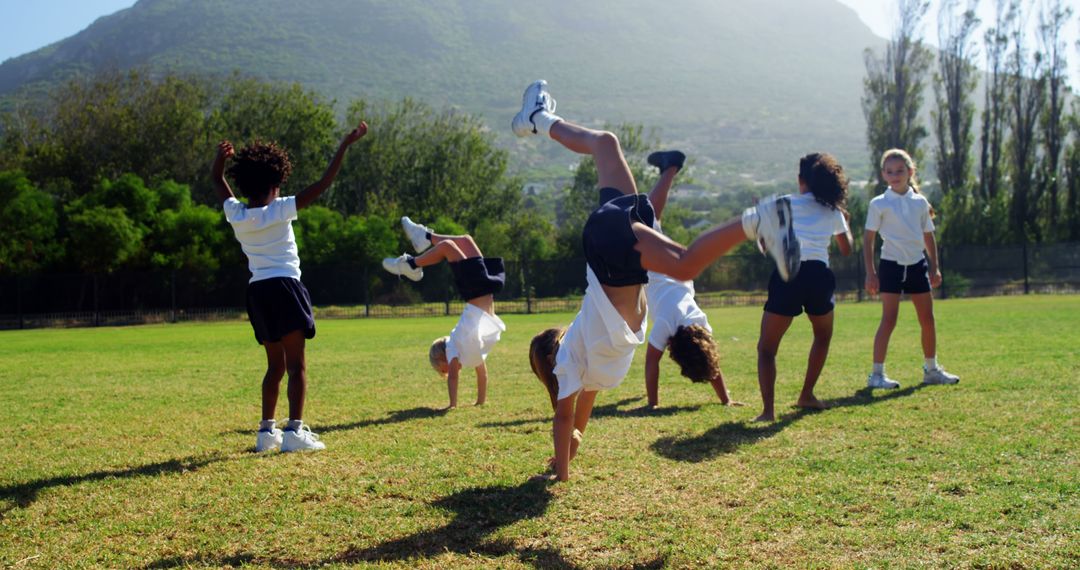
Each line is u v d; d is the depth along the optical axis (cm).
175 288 3412
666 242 373
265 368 1173
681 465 479
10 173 3391
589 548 345
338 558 339
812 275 632
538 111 500
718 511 388
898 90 4622
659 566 323
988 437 524
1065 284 3375
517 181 5597
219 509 409
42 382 1019
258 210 561
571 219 5119
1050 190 4375
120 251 3341
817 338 670
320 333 2064
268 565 334
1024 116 4412
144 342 1888
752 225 332
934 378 787
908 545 338
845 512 383
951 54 4622
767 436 557
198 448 569
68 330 2659
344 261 3806
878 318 2005
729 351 1202
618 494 421
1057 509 377
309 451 540
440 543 354
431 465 491
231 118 4972
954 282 3266
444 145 5381
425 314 3266
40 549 359
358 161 5188
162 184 3834
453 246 748
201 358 1384
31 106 5144
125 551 355
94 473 493
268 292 559
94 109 4638
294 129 4962
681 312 717
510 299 3516
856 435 550
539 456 512
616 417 655
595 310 421
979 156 4853
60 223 3450
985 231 4047
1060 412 597
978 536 346
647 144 5400
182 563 339
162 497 433
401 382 953
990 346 1120
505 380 952
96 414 739
